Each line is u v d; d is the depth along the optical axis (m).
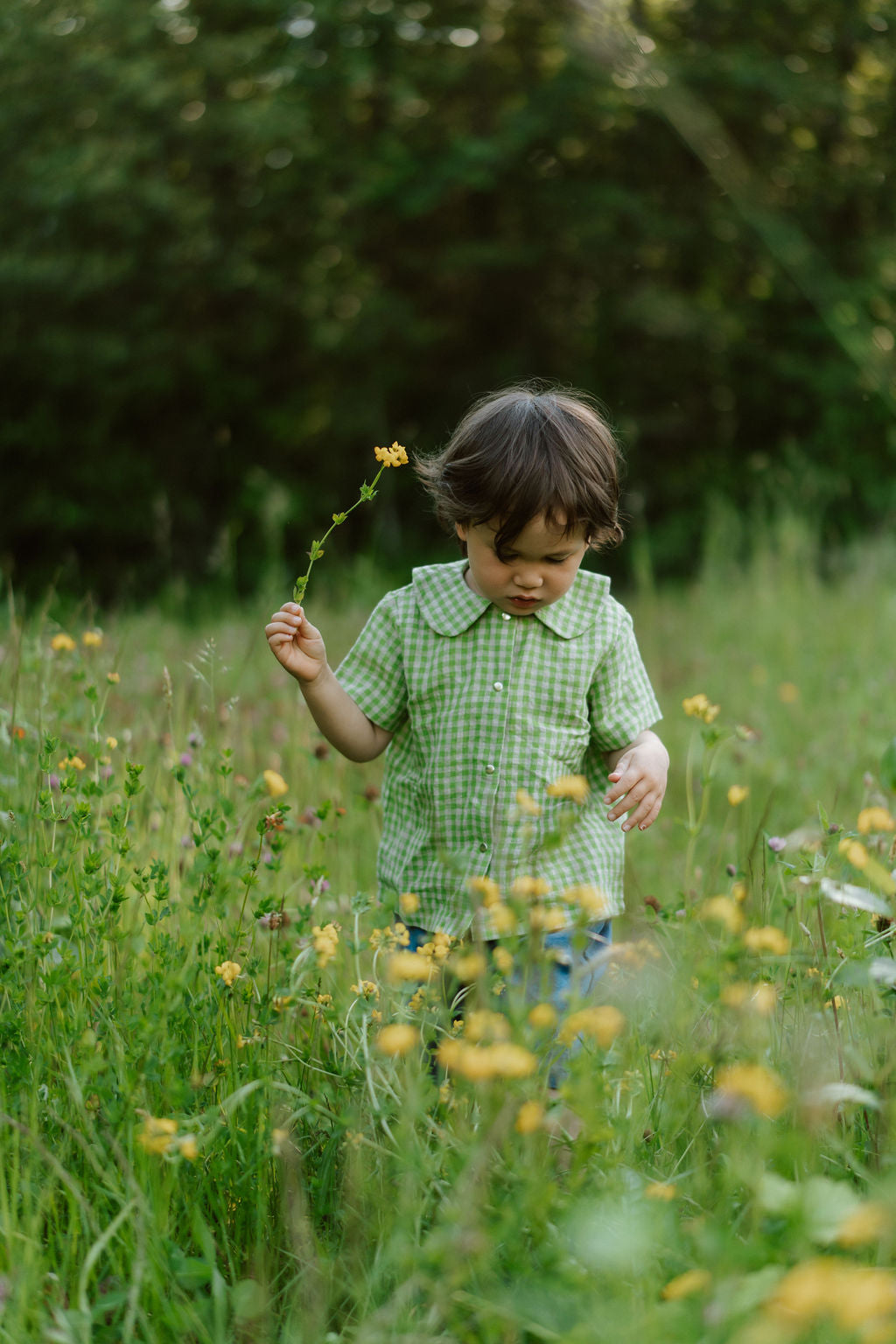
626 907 2.88
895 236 13.63
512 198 14.18
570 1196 1.41
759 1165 1.38
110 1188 1.58
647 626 7.20
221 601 10.57
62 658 2.95
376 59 13.98
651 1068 1.75
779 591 7.46
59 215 14.01
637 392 14.90
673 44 12.91
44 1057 1.82
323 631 6.45
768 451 14.88
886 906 1.73
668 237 13.71
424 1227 1.50
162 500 8.81
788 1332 1.05
